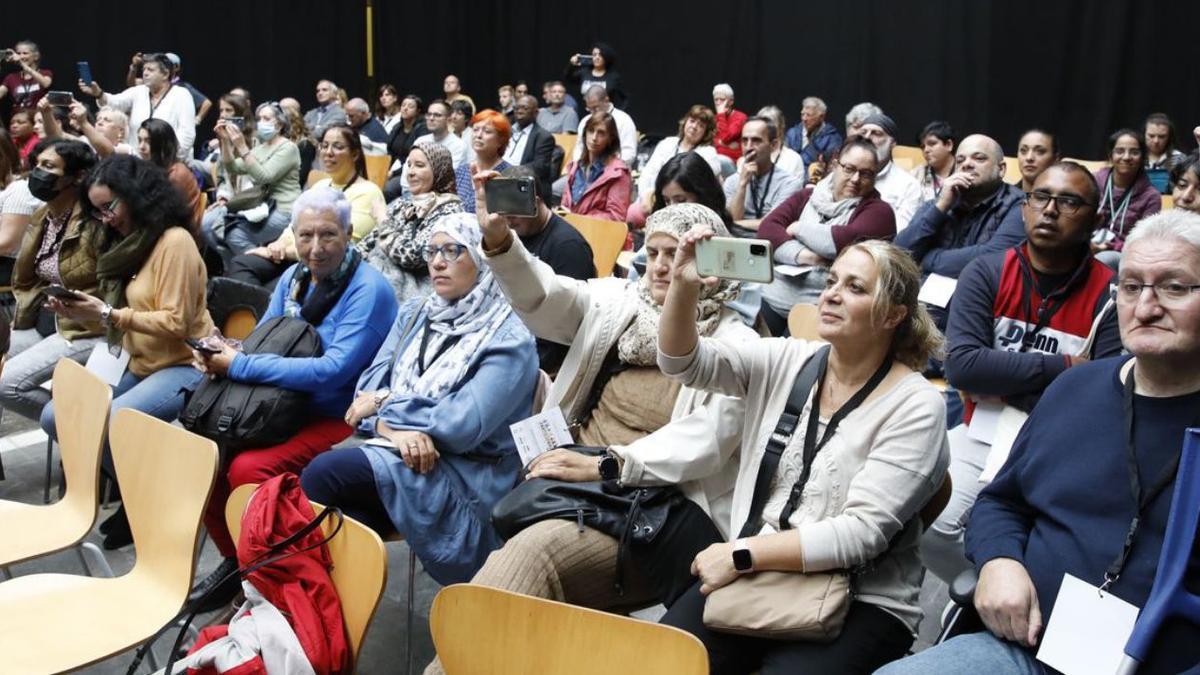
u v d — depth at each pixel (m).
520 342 2.96
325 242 3.29
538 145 8.08
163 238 3.65
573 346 2.76
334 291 3.36
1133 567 1.86
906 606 2.16
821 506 2.18
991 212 4.17
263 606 2.26
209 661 2.17
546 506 2.42
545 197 6.63
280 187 6.36
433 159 4.61
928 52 10.45
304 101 12.86
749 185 6.06
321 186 3.39
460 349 2.98
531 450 2.71
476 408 2.89
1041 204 2.81
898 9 10.55
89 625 2.50
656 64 12.14
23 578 2.71
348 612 2.25
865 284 2.16
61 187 4.12
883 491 2.10
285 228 6.28
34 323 4.38
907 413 2.15
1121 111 9.56
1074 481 1.96
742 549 2.10
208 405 3.19
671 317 2.24
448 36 13.18
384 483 2.85
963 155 4.15
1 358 3.66
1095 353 2.79
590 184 6.30
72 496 3.04
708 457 2.42
